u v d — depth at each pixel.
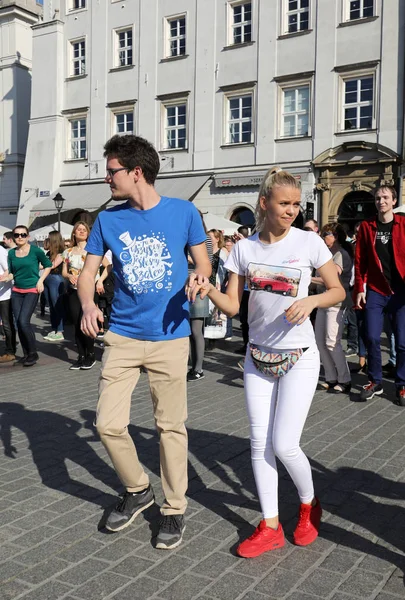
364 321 6.59
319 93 22.97
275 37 23.84
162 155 26.84
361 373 8.05
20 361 9.29
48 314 16.92
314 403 6.41
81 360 8.76
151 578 3.00
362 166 22.25
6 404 6.64
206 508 3.82
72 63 29.80
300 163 23.53
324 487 4.14
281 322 3.13
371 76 22.11
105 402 3.37
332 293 3.04
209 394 6.95
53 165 29.95
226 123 25.30
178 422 3.38
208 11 25.36
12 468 4.59
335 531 3.49
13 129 32.69
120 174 3.28
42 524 3.62
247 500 3.95
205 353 9.82
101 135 28.80
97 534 3.48
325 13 22.69
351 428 5.49
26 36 32.94
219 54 25.19
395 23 21.44
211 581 2.97
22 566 3.12
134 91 27.64
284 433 3.15
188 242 3.38
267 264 3.16
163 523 3.37
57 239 11.92
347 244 7.19
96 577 3.01
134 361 3.35
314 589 2.89
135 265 3.30
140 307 3.30
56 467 4.60
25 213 30.83
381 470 4.45
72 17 29.41
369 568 3.08
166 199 3.39
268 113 24.12
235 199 25.11
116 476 4.41
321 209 23.23
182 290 3.36
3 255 9.13
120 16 27.92
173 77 26.48
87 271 3.43
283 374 3.16
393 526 3.56
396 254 6.29
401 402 6.31
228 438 5.28
